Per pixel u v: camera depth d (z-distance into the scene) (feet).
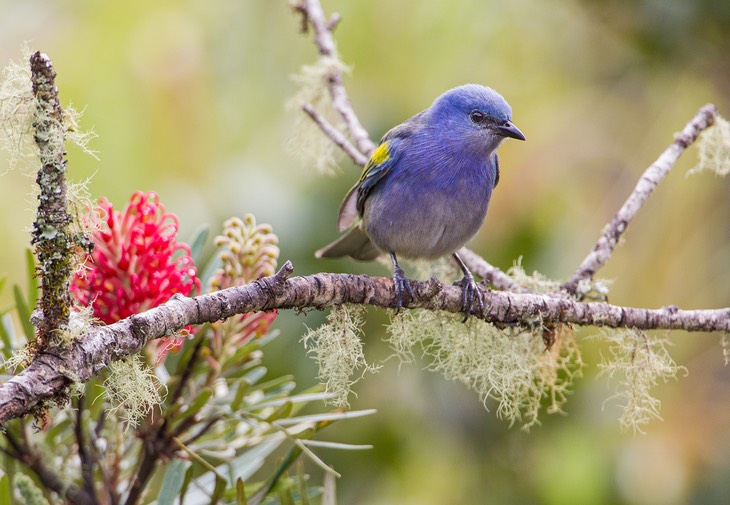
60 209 16.08
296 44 37.65
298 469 19.56
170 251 20.81
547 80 40.24
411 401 39.65
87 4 34.14
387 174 31.45
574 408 39.60
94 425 21.39
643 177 29.22
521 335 26.25
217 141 35.24
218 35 36.45
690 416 39.29
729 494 38.50
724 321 26.07
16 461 20.16
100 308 20.43
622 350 25.99
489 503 39.83
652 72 41.16
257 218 36.86
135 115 33.53
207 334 21.02
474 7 38.88
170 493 19.30
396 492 39.34
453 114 31.04
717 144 30.30
